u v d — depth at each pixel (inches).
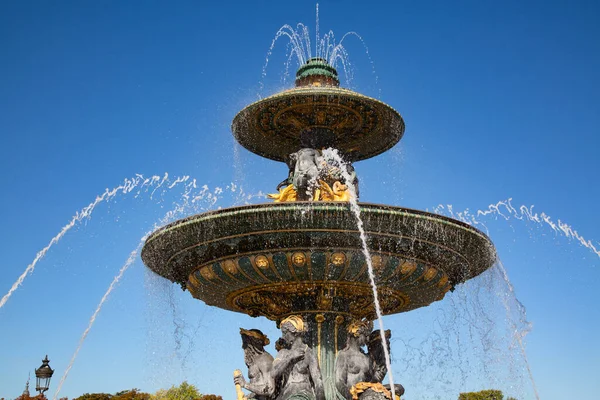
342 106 452.4
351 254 361.4
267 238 361.1
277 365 367.2
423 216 353.4
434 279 395.5
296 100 446.3
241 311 447.2
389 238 357.7
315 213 344.8
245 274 381.1
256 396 374.3
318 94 436.5
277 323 422.6
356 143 503.8
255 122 482.6
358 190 440.5
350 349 384.8
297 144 510.3
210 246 376.8
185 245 381.4
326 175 428.5
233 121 485.1
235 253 372.8
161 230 378.3
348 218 346.0
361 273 376.2
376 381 396.5
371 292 399.9
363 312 420.8
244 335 397.7
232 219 354.6
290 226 351.3
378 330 418.3
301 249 360.5
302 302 403.2
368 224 348.8
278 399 366.0
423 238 364.5
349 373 377.7
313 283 384.2
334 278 379.2
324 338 397.7
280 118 471.8
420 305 449.7
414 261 374.3
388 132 488.4
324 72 470.9
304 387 362.9
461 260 398.0
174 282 434.6
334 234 354.6
